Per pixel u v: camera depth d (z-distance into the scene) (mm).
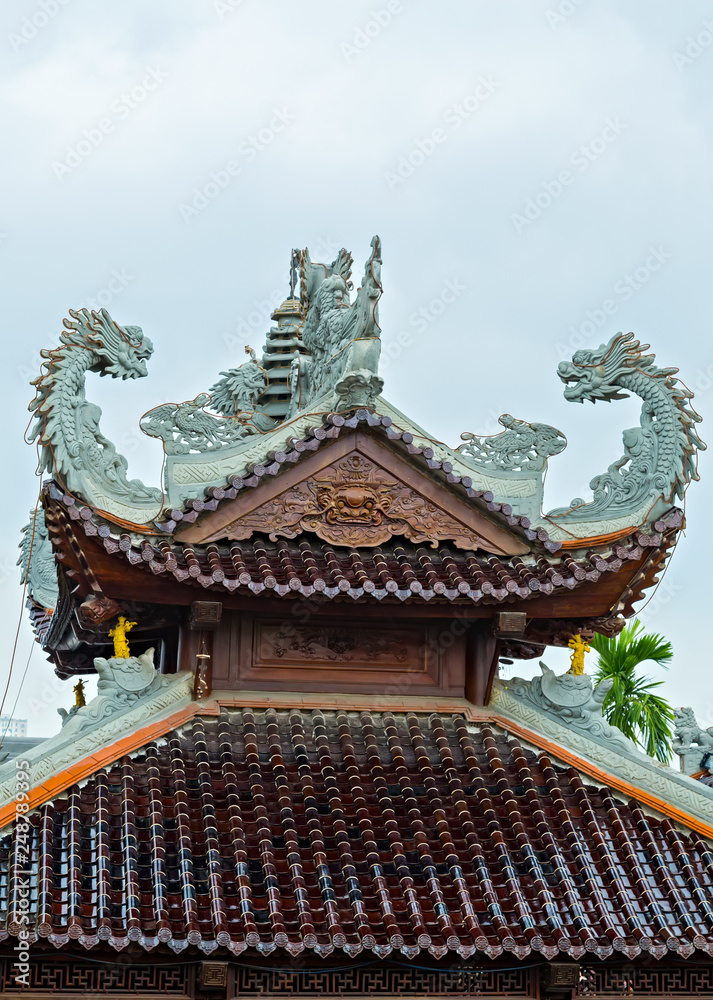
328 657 17250
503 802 15789
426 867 14500
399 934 13492
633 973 14734
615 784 16531
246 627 17078
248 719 16531
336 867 14492
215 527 16516
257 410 21453
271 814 15109
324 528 16781
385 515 16953
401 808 15469
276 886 13969
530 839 15281
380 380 16906
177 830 14625
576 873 15031
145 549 15633
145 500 16422
